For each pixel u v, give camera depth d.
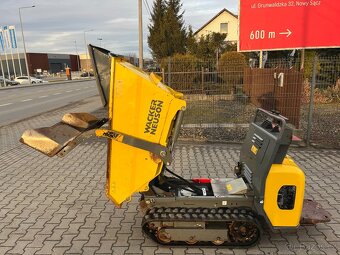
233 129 9.24
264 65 15.66
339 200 4.71
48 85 40.34
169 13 34.38
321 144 7.68
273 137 3.34
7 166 6.55
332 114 10.66
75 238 3.84
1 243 3.76
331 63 11.23
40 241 3.79
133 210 4.53
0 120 13.12
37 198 4.98
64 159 6.95
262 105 10.43
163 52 33.19
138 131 3.23
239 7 11.91
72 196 5.03
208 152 7.28
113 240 3.79
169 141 3.29
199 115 10.75
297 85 8.52
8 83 44.50
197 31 48.50
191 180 4.12
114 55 3.26
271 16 11.70
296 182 3.34
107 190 3.41
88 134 3.26
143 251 3.56
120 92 3.16
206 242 3.63
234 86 11.62
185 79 11.41
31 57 78.31
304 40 11.58
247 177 3.79
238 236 3.57
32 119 12.84
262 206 3.40
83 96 23.59
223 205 3.54
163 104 3.16
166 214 3.50
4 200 4.92
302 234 3.87
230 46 28.89
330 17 11.27
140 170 3.32
